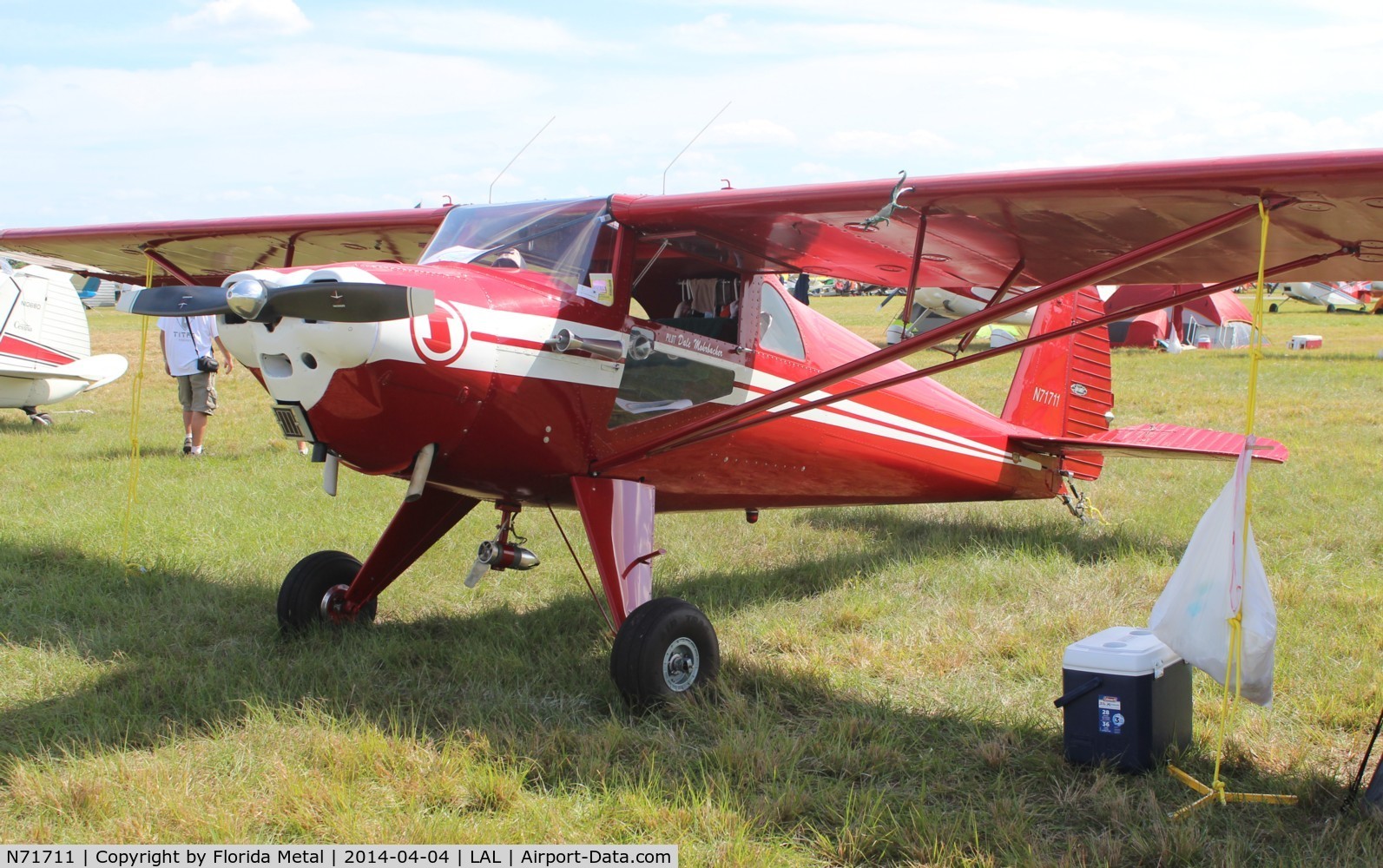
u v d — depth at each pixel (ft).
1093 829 9.62
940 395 20.33
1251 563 10.23
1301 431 37.47
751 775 10.43
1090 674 10.89
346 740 10.97
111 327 116.78
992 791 10.38
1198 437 21.86
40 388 38.50
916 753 11.40
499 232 13.83
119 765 10.25
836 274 17.17
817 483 18.17
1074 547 21.13
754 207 13.14
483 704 12.57
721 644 15.31
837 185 12.78
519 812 9.73
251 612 16.20
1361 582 17.95
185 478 27.66
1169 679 11.05
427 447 12.66
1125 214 12.40
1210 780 10.69
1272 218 11.64
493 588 18.39
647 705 12.44
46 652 14.16
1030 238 14.03
